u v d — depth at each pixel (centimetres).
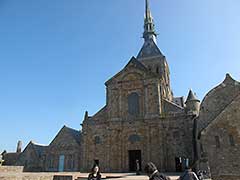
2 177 1642
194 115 3753
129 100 4262
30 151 5716
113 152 4022
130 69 4400
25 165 5584
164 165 3659
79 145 4797
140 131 3994
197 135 3262
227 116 2781
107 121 4234
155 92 4097
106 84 4481
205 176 2406
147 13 7288
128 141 4031
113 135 4109
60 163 4819
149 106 4059
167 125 3859
